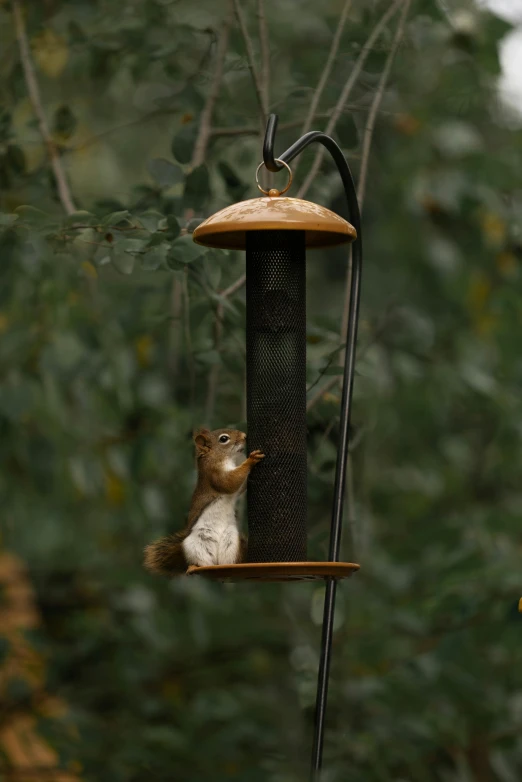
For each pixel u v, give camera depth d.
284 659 13.91
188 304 9.86
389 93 11.11
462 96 12.38
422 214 12.84
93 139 11.04
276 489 7.73
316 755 7.73
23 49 10.76
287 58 12.36
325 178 10.40
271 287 7.82
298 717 12.74
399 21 10.16
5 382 11.23
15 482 12.88
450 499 14.66
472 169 12.55
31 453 11.62
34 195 10.82
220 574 6.84
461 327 13.96
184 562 7.45
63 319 11.20
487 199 12.46
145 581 13.23
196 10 12.93
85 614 13.98
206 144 10.19
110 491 11.90
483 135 13.71
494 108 13.73
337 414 9.77
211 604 13.33
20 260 11.03
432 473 14.12
